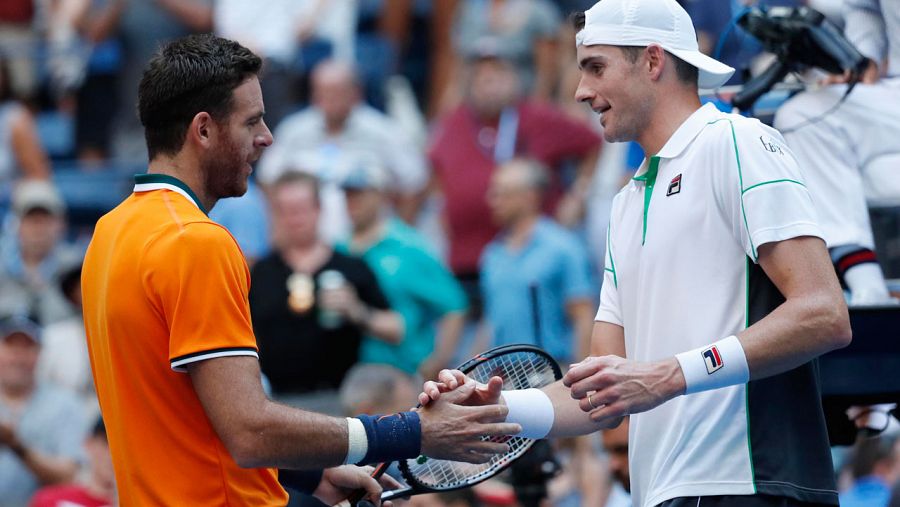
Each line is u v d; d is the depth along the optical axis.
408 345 27.42
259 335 25.38
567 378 11.96
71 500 22.75
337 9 37.00
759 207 12.02
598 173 31.41
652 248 12.70
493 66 30.81
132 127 36.06
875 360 14.19
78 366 27.75
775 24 14.88
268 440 11.73
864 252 15.17
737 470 12.30
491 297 27.41
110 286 12.19
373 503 13.79
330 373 25.39
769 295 12.34
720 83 13.19
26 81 37.12
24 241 30.08
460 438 12.43
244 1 36.03
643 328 12.81
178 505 12.03
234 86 12.55
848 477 20.86
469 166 30.72
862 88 15.51
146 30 36.00
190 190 12.51
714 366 11.79
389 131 33.06
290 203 25.70
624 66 12.71
